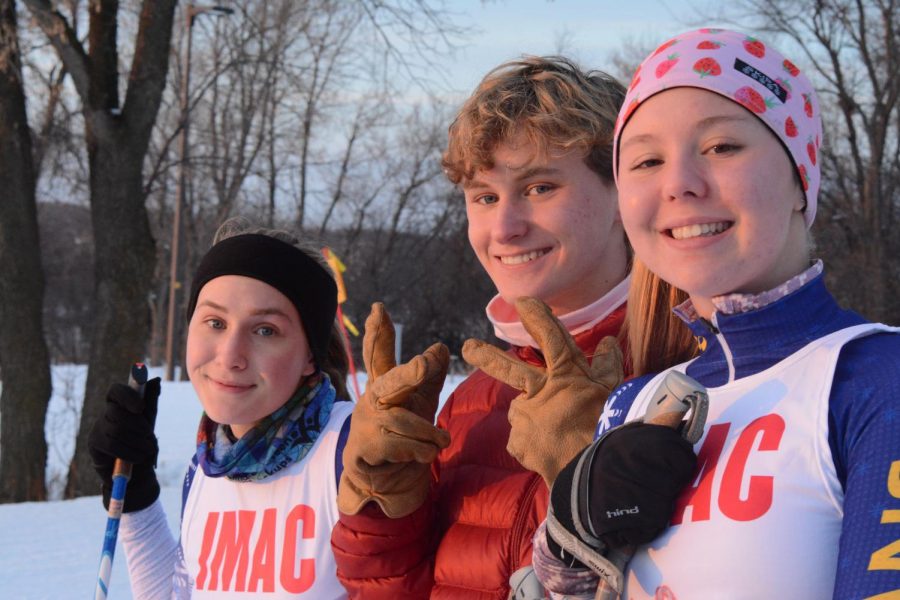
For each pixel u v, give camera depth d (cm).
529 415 164
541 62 202
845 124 2238
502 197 196
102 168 922
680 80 135
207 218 2781
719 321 137
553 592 144
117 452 256
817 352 128
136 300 930
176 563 255
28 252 938
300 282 239
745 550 120
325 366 266
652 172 138
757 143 131
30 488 925
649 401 146
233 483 243
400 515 190
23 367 929
